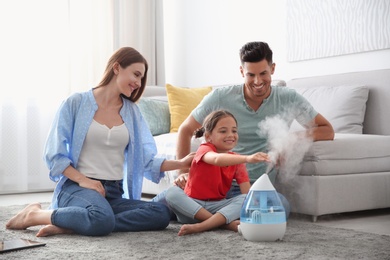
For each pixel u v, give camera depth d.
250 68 2.50
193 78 5.05
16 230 2.32
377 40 3.57
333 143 2.72
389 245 1.98
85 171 2.37
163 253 1.83
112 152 2.43
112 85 2.46
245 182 2.43
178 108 3.98
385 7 3.53
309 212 2.68
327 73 3.91
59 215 2.20
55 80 4.55
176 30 5.20
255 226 2.03
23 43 4.39
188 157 2.50
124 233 2.24
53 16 4.54
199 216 2.33
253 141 2.62
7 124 4.35
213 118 2.41
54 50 4.54
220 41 4.75
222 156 2.23
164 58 5.13
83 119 2.39
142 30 5.03
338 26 3.79
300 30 4.04
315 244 1.99
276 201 2.06
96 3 4.76
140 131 2.54
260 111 2.61
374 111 3.44
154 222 2.29
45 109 4.51
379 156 2.92
